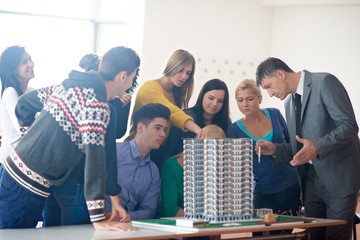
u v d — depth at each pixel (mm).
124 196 3770
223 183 2805
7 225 2752
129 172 3779
